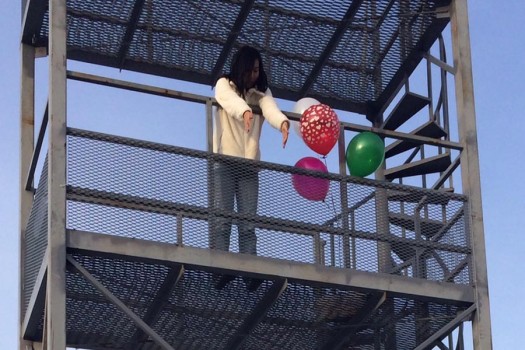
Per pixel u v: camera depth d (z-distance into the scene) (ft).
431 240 38.09
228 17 42.42
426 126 41.78
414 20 42.50
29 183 41.01
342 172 38.24
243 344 39.58
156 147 35.45
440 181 41.32
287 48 43.73
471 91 40.01
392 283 36.70
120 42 42.47
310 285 36.32
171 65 43.45
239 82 37.04
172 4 41.91
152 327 38.63
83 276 34.60
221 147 36.86
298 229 36.27
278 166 36.55
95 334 39.75
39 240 36.68
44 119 37.19
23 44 42.50
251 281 36.06
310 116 37.35
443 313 38.17
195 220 35.27
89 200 34.40
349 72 44.57
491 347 37.11
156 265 34.96
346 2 42.50
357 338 39.45
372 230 37.19
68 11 41.39
